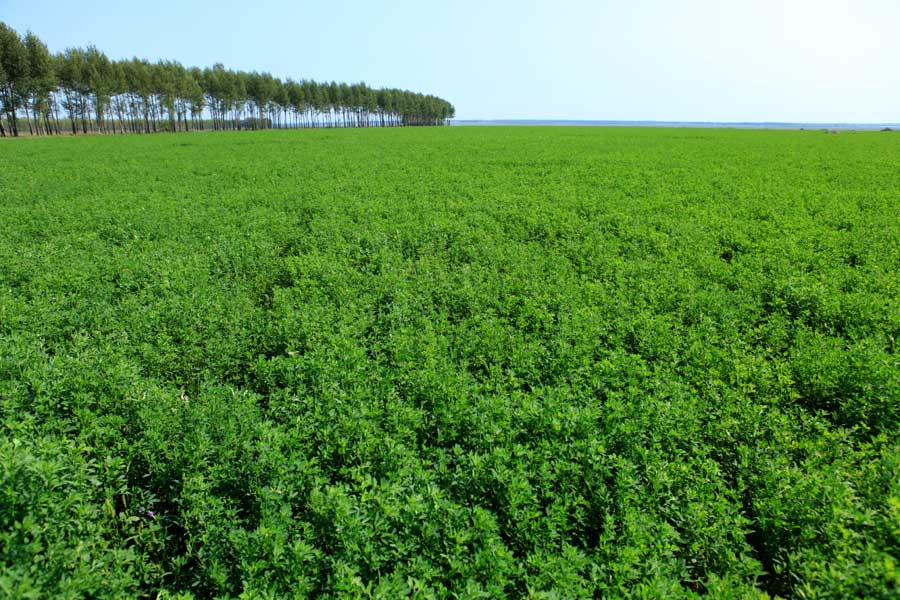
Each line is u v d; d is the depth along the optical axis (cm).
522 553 482
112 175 2844
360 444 557
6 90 7181
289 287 1148
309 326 872
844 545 455
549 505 501
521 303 1030
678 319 939
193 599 436
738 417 648
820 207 1884
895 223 1627
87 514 464
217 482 523
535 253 1345
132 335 852
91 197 2141
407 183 2491
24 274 1127
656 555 452
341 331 850
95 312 924
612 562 445
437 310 1012
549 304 992
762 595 435
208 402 651
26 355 721
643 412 635
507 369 755
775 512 501
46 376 662
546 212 1797
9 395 628
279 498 493
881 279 1084
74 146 5069
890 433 632
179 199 2100
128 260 1222
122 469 560
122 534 514
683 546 493
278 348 862
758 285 1089
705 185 2369
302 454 555
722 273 1177
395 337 845
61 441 548
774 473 535
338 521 455
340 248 1386
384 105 15250
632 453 575
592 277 1188
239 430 592
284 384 740
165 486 555
